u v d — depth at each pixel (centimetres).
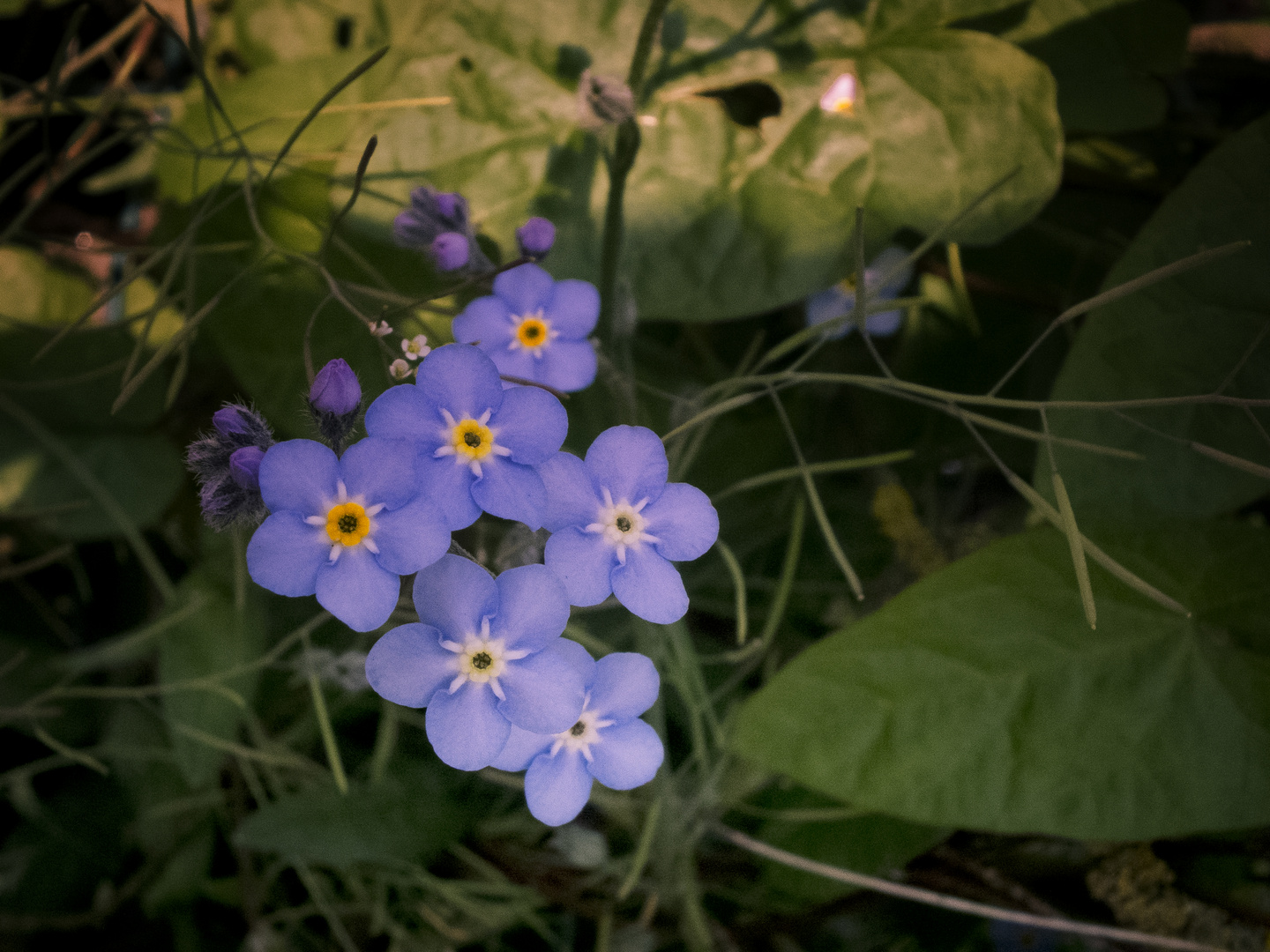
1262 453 6
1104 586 6
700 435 7
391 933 8
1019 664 6
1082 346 7
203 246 8
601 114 6
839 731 6
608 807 7
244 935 8
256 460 5
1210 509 6
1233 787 6
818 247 7
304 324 8
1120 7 8
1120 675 6
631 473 5
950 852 7
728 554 7
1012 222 7
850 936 8
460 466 5
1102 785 6
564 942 8
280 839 7
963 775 6
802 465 6
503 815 8
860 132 8
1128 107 8
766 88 8
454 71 8
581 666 5
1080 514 7
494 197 8
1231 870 7
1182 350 7
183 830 8
